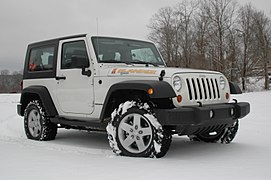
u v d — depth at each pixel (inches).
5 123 389.7
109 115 208.2
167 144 179.9
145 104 183.2
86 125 223.1
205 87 196.4
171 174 145.0
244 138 249.3
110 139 193.5
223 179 136.5
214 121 186.9
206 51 1566.2
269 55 1533.0
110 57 225.0
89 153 200.5
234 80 1508.4
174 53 1518.2
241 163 167.2
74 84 231.3
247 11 1572.3
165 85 176.6
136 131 184.9
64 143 245.8
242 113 203.8
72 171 152.9
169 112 173.6
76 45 234.7
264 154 190.2
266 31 1547.7
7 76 1027.9
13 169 158.1
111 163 169.0
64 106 240.4
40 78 260.7
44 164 168.6
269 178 137.5
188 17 1614.2
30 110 268.4
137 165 163.3
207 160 175.5
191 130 186.9
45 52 261.9
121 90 193.8
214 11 1582.2
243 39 1557.6
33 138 265.4
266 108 471.8
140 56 244.1
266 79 1461.6
